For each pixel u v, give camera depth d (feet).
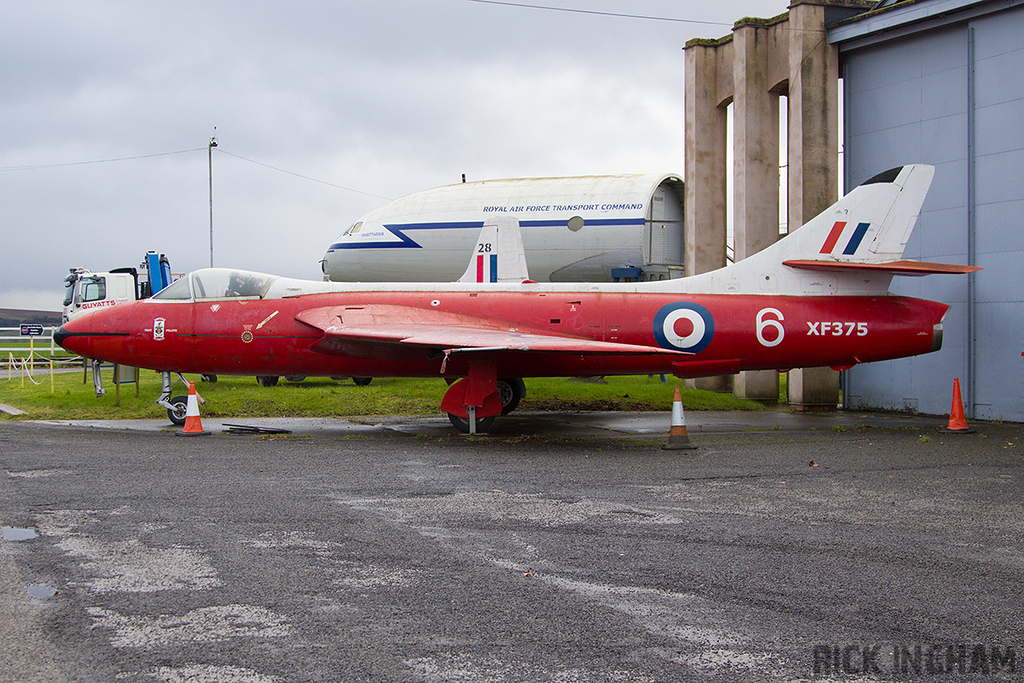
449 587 16.78
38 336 112.37
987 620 15.07
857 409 59.93
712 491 26.78
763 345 46.06
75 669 12.73
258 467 31.30
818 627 14.71
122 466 31.17
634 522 22.35
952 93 53.06
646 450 36.86
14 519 22.25
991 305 51.03
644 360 46.98
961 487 27.58
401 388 60.80
